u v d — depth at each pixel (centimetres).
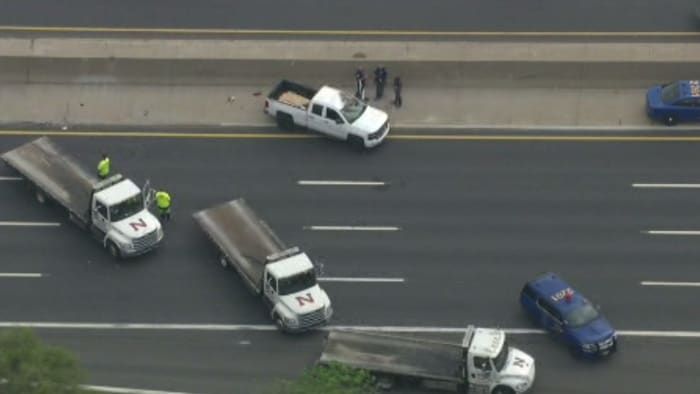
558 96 16175
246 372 13288
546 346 13450
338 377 11944
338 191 15088
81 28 16950
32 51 16600
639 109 16050
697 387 13062
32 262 14425
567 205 14862
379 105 16138
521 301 13700
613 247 14388
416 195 15012
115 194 14412
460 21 16975
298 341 13575
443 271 14200
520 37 16725
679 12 17062
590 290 13988
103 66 16412
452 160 15450
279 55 16512
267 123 16000
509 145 15638
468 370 12744
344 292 14012
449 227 14625
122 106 16212
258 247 14000
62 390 11400
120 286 14162
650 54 16450
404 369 12812
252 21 17025
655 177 15175
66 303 14000
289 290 13575
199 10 17200
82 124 16050
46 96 16338
